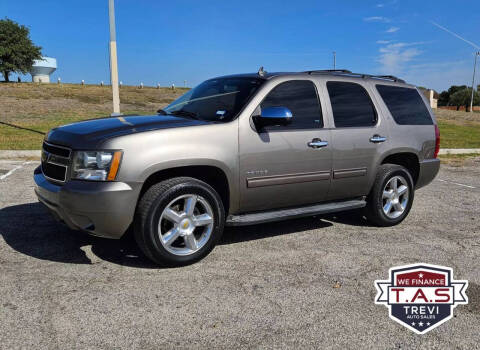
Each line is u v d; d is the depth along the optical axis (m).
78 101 30.72
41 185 3.85
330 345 2.70
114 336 2.71
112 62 12.38
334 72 5.18
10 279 3.47
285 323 2.95
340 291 3.48
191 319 2.96
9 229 4.71
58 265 3.79
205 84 5.06
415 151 5.50
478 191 7.97
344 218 5.77
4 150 10.27
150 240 3.63
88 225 3.60
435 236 5.06
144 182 3.66
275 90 4.40
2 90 33.88
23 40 59.31
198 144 3.81
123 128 3.74
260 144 4.16
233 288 3.46
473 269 4.05
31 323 2.82
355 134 4.88
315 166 4.57
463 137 21.22
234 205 4.16
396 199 5.40
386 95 5.39
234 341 2.71
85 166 3.54
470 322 3.05
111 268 3.77
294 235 4.92
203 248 3.93
